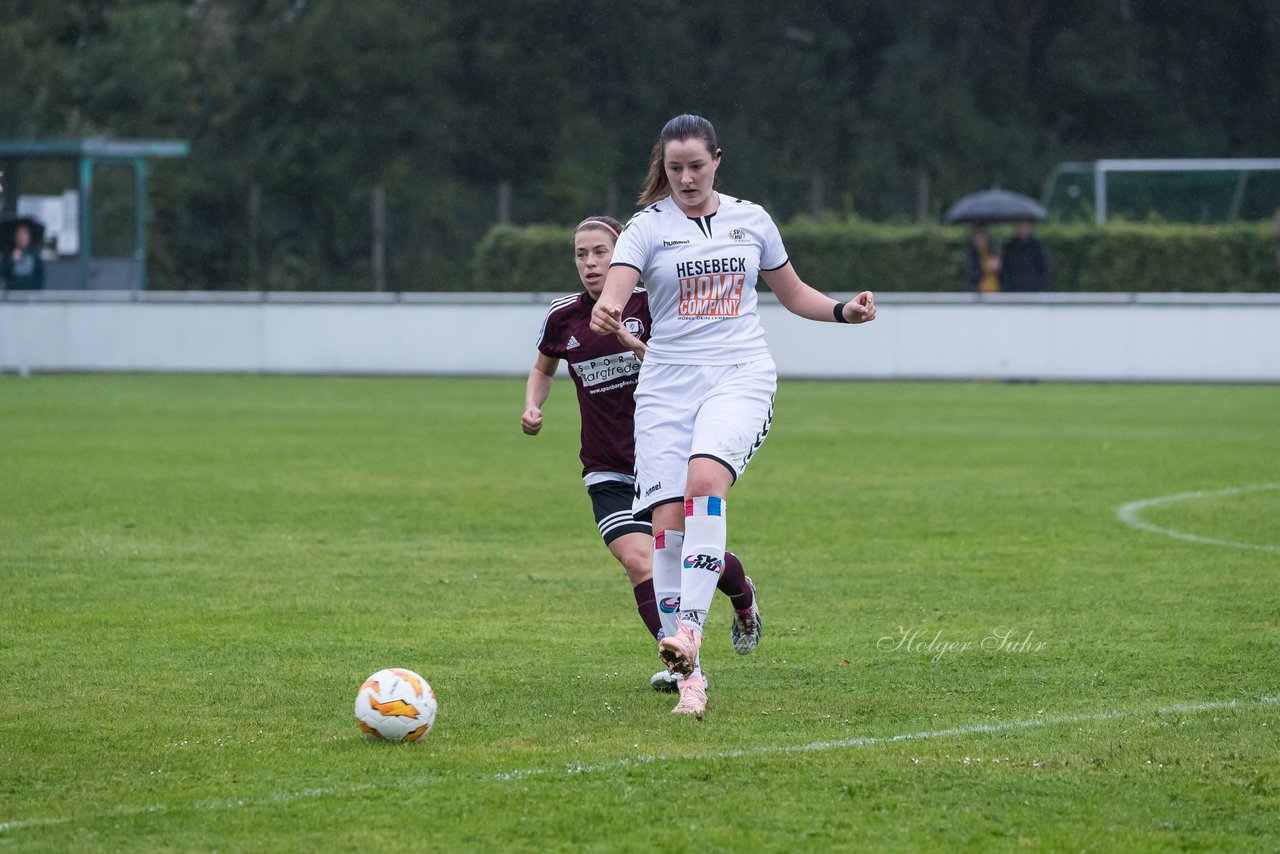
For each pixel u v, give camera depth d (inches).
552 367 899.4
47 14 5767.7
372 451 2063.2
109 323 3395.7
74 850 575.2
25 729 748.0
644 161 5949.8
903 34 6141.7
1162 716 765.3
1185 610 1053.2
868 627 1003.3
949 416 2527.1
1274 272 3853.3
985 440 2183.8
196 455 2005.4
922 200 4298.7
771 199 5836.6
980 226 3440.0
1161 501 1596.9
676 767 672.4
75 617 1033.5
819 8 6092.5
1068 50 6230.3
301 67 5748.0
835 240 3937.0
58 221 3735.2
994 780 655.1
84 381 3203.7
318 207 5620.1
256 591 1131.3
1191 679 853.2
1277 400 2785.4
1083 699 807.7
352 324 3361.2
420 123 5797.2
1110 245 3878.0
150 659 909.2
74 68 5590.6
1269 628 992.9
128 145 3769.7
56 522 1453.0
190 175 5487.2
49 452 2027.6
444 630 997.8
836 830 595.2
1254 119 6456.7
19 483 1727.4
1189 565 1231.5
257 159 5620.1
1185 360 3110.2
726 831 592.7
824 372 3250.5
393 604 1085.1
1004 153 6018.7
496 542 1358.3
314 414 2556.6
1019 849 577.3
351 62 5748.0
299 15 5935.0
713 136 797.2
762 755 693.9
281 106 5826.8
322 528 1429.6
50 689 833.5
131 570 1214.9
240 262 4953.3
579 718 769.6
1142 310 3115.2
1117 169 4783.5
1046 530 1412.4
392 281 4301.2
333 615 1045.2
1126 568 1219.2
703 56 6058.1
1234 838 588.1
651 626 842.2
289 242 5477.4
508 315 3319.4
